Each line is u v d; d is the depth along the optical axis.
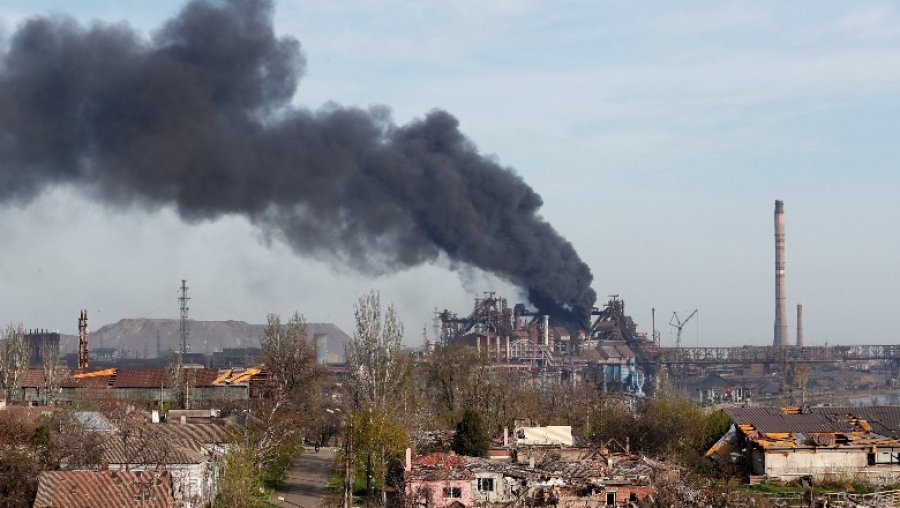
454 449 162.50
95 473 115.31
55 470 121.06
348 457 130.62
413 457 149.62
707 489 138.25
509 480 138.00
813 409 188.50
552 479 137.38
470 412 163.00
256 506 138.00
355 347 183.50
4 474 120.75
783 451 166.62
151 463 130.12
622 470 146.50
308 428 196.62
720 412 193.25
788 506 137.12
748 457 173.38
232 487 131.00
